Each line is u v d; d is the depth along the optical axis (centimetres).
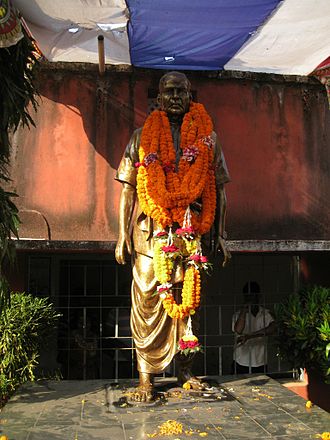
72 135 739
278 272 836
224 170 544
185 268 507
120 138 744
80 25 595
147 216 513
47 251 723
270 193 775
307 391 757
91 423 427
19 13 516
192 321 512
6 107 490
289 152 786
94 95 745
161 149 517
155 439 389
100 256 803
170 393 512
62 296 779
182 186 500
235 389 536
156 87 751
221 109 768
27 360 640
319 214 788
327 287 795
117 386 549
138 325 512
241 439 389
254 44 647
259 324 784
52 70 739
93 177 738
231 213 761
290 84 792
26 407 475
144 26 592
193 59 707
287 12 551
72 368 773
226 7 539
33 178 731
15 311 639
